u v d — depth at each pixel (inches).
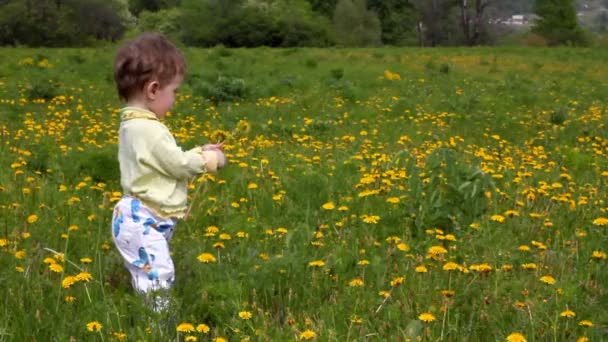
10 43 2480.3
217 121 470.9
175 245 173.5
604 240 184.7
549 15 2832.2
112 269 155.3
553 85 780.0
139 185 137.8
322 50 1273.4
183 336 122.8
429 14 2962.6
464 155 335.6
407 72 892.0
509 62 1096.2
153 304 128.5
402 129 454.6
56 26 2511.1
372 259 160.2
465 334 127.6
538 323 128.6
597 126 475.2
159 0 4099.4
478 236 182.7
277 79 725.3
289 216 209.0
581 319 133.6
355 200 215.2
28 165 270.4
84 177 253.3
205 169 143.3
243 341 118.7
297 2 2970.0
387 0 3245.6
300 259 152.6
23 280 141.4
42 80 623.2
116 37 2691.9
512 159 322.7
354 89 636.7
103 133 384.8
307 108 555.2
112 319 125.0
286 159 303.0
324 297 147.2
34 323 125.1
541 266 161.8
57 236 176.4
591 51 1368.1
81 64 837.2
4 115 445.4
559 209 220.8
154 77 138.4
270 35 2640.3
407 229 188.5
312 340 117.9
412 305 139.6
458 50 1352.1
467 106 560.7
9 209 197.2
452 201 195.3
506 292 143.0
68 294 139.6
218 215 205.2
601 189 261.9
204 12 2659.9
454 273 155.3
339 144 364.8
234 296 134.7
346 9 2938.0
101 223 180.9
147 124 137.8
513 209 220.5
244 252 166.2
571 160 329.7
